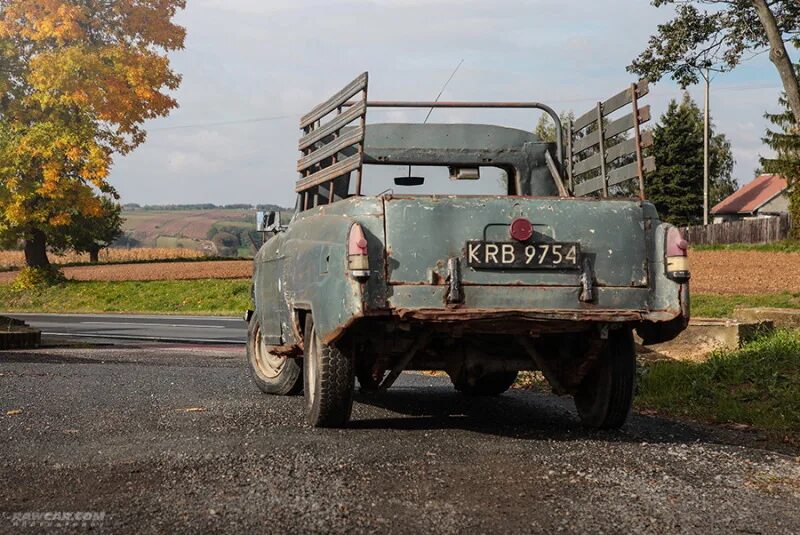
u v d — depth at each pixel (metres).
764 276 42.03
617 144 7.06
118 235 90.94
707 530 4.46
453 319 6.43
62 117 42.53
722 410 8.35
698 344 12.18
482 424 7.58
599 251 6.68
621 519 4.59
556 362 7.41
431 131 8.02
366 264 6.35
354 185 8.11
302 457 5.90
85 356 14.21
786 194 61.75
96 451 6.13
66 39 41.69
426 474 5.48
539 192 8.15
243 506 4.71
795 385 9.16
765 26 24.06
